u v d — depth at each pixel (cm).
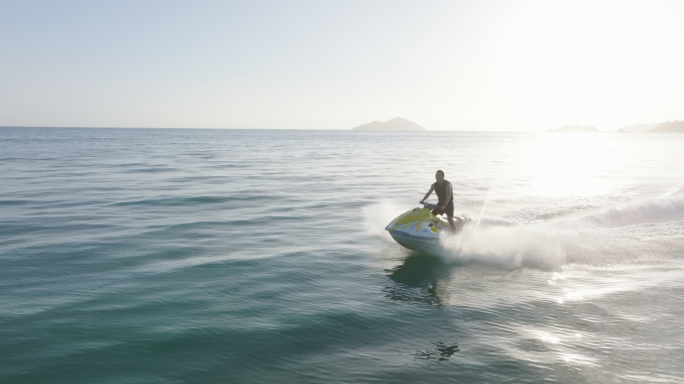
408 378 530
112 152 5275
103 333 643
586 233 1227
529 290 834
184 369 549
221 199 1873
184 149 6303
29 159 3994
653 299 778
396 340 633
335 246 1165
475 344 618
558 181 2606
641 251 1070
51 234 1250
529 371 545
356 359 578
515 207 1652
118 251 1089
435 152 6500
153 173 2869
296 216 1554
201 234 1276
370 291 834
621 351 595
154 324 676
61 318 693
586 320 695
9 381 513
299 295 811
